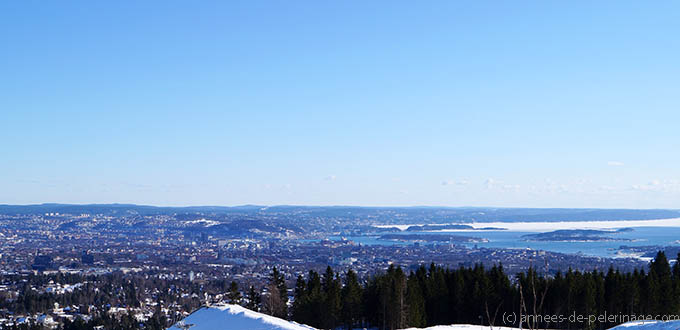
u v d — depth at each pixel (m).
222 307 49.59
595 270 80.31
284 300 82.31
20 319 126.00
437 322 78.69
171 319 127.94
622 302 73.44
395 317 72.00
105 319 122.88
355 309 75.31
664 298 73.50
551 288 72.56
